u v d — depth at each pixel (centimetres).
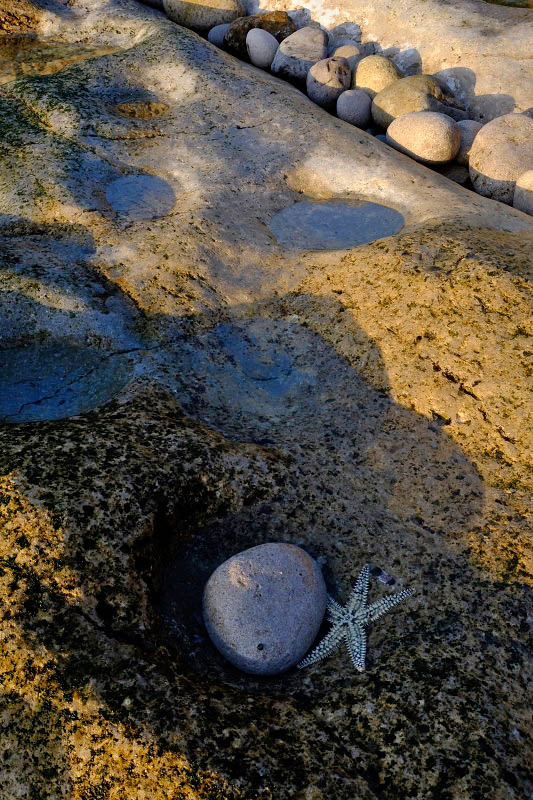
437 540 199
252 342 233
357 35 345
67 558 173
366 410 218
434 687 167
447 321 223
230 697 163
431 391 217
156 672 162
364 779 152
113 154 271
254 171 271
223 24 355
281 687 174
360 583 192
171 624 182
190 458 200
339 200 269
